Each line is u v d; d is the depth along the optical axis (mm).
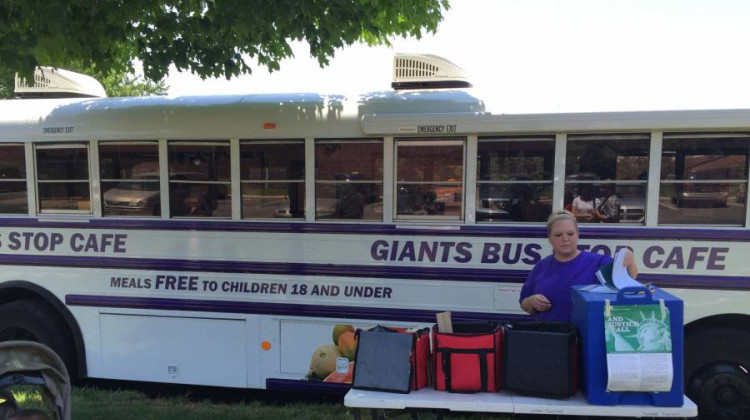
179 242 3701
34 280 3908
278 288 3605
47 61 3461
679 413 2092
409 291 3449
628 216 3209
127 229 3752
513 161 3293
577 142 3221
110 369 3865
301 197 3551
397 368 2309
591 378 2143
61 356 3938
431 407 2223
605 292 2266
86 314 3859
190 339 3746
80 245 3824
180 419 3566
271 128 3537
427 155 3381
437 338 2332
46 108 3830
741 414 3197
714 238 3111
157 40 3553
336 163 3492
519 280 3324
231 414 3650
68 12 2949
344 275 3520
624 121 3104
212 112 3602
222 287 3674
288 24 3266
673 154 3135
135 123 3686
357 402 2252
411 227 3418
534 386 2213
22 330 4012
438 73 3621
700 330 3197
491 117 3238
